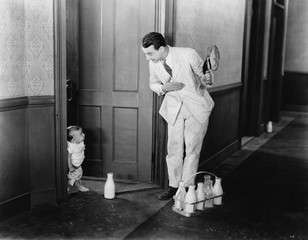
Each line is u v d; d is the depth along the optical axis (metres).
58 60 3.34
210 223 3.20
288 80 9.88
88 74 4.05
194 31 4.15
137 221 3.19
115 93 4.00
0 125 3.09
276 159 5.35
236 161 5.21
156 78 3.58
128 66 3.94
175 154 3.61
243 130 6.92
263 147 6.08
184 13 3.89
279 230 3.10
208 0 4.42
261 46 6.70
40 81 3.33
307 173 4.70
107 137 4.10
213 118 4.82
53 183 3.49
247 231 3.07
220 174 4.60
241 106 5.81
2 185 3.14
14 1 3.11
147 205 3.52
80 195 3.72
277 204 3.66
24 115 3.31
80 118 4.12
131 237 2.91
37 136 3.38
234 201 3.71
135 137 4.04
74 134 3.71
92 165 4.18
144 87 3.92
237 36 5.50
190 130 3.52
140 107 3.97
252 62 6.77
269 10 7.00
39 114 3.37
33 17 3.24
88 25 3.97
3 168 3.14
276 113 8.41
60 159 3.46
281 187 4.16
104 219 3.21
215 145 4.98
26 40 3.25
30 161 3.39
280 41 8.13
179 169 3.65
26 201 3.35
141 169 4.07
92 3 3.93
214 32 4.68
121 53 3.94
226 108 5.27
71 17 3.98
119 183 4.07
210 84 3.29
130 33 3.88
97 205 3.49
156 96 3.87
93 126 4.11
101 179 4.13
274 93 8.35
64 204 3.50
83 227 3.06
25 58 3.27
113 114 4.05
